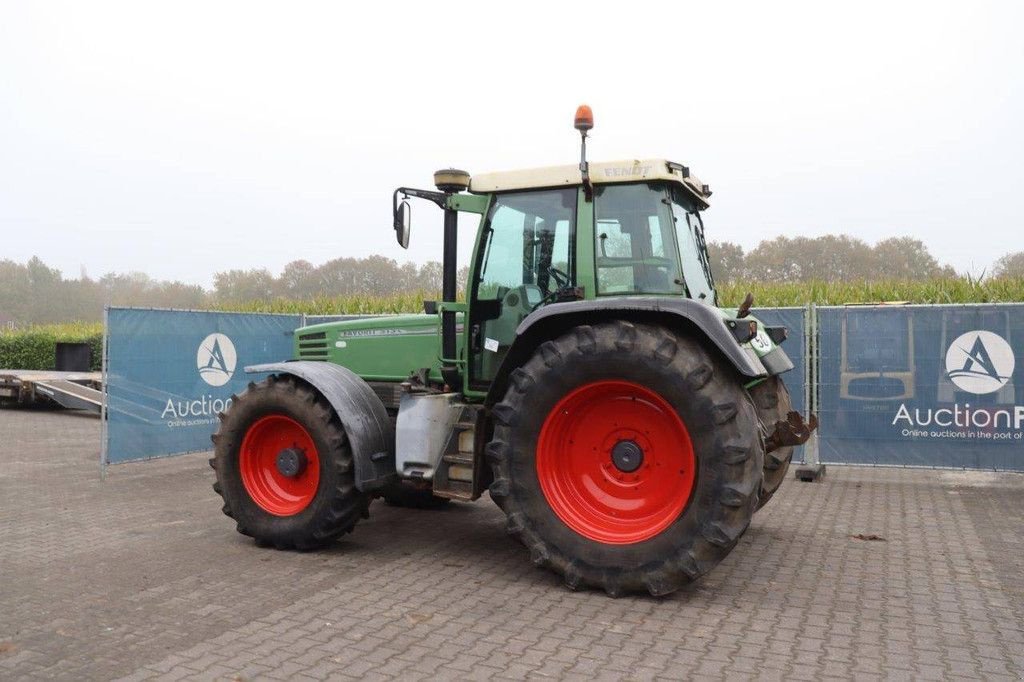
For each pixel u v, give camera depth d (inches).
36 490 290.8
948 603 168.6
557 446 182.7
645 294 188.5
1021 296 483.5
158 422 330.6
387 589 176.7
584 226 193.9
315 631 150.4
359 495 205.5
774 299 557.9
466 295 210.2
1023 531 233.3
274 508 210.8
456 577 186.2
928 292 522.6
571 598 171.0
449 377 211.9
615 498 180.1
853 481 320.2
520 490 180.1
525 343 189.5
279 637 147.2
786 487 306.8
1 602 165.8
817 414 324.5
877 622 156.6
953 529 235.8
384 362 235.3
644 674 131.3
